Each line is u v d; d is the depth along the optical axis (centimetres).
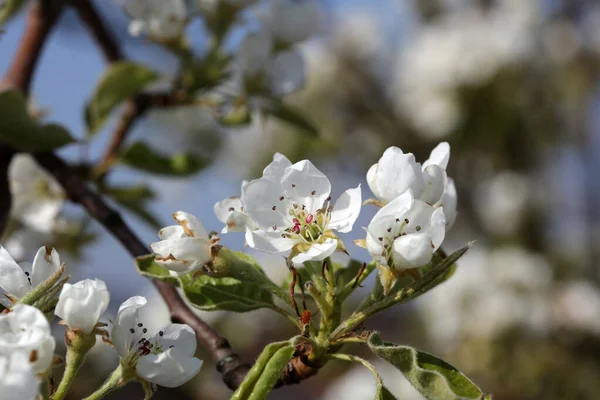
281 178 51
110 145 67
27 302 48
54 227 68
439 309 113
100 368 68
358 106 128
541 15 124
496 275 113
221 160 120
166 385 50
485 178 125
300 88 66
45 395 46
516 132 121
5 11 66
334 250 50
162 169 68
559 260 120
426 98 124
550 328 108
